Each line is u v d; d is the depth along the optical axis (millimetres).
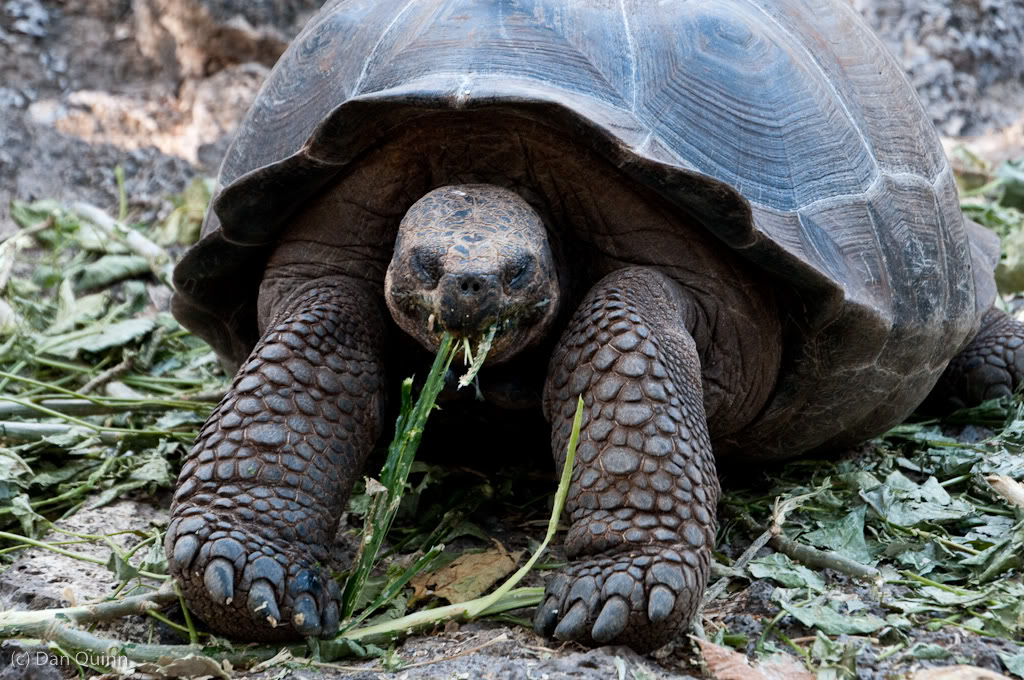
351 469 5008
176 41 12852
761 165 5379
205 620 4664
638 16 5547
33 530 5914
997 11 14734
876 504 5746
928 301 5988
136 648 4594
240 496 4691
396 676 4391
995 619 4766
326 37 5922
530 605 4875
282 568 4555
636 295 4984
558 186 5184
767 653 4570
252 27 12750
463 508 5852
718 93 5434
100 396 7520
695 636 4609
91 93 12680
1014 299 9406
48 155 11766
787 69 5773
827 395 5738
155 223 10977
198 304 5934
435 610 4758
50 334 8336
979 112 14164
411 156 5195
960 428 7180
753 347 5391
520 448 6000
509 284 4770
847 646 4398
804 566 5285
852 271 5422
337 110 4922
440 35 5352
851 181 5762
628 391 4660
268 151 5750
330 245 5430
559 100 4844
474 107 4840
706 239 5223
